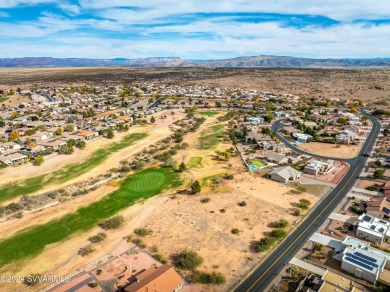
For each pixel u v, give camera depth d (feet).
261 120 655.35
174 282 198.08
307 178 372.99
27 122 648.79
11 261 235.81
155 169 412.77
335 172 389.60
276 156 432.25
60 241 259.60
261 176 380.78
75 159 446.19
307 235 256.93
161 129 605.73
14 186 362.12
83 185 367.45
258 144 485.97
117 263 228.43
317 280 195.72
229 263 225.56
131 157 454.40
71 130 593.01
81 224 284.82
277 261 226.38
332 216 285.23
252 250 239.50
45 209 317.22
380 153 449.06
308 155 456.86
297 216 286.66
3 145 476.54
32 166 419.33
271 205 307.37
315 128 579.89
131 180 380.17
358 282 202.18
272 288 200.85
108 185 369.91
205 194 334.03
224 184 356.79
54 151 474.90
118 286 205.16
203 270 219.00
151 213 299.79
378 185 344.49
